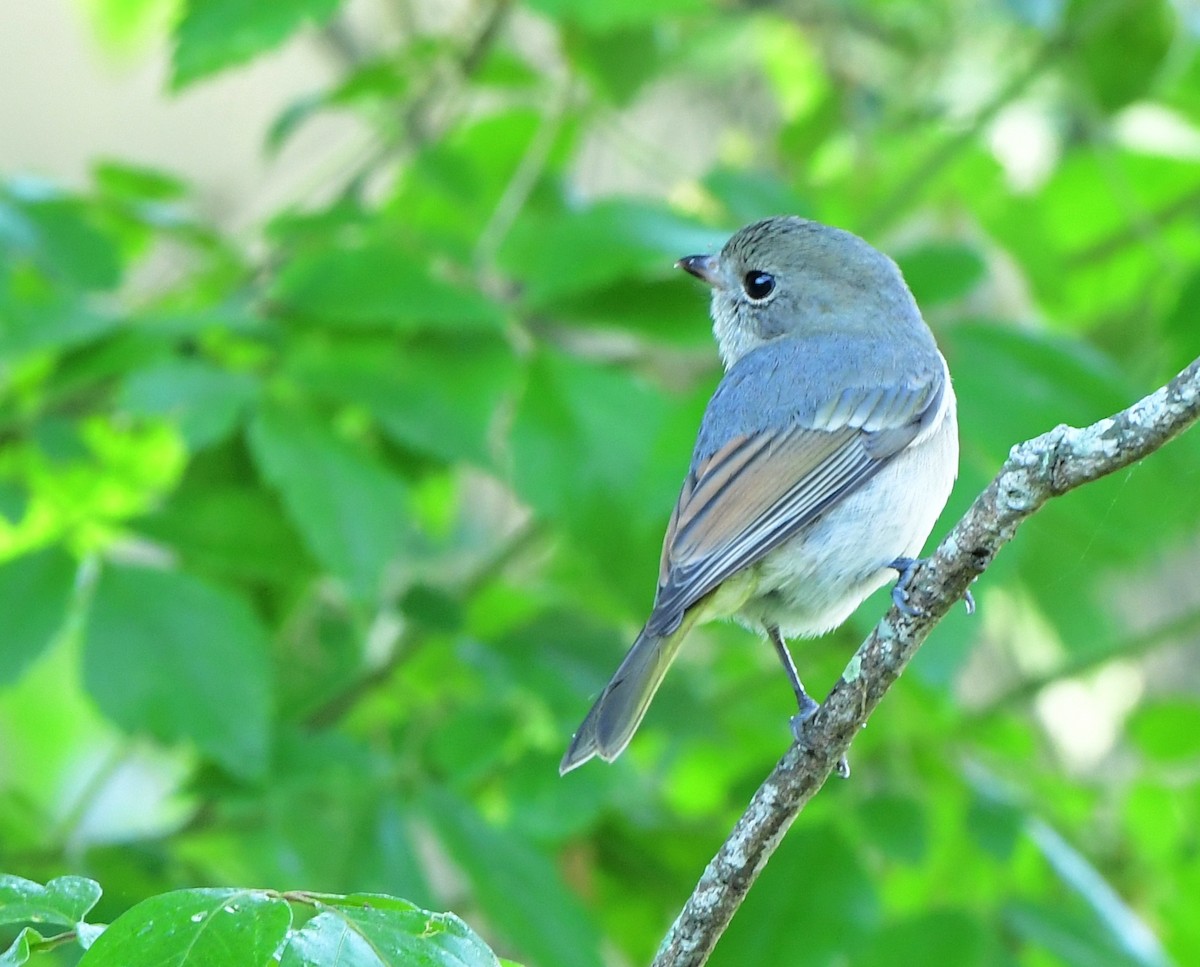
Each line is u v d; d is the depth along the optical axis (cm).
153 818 1384
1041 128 1387
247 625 880
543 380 961
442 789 959
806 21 1391
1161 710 1165
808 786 624
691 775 1244
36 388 1003
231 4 943
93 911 923
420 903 917
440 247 1038
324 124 1530
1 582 874
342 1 948
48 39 1719
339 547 873
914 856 972
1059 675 1152
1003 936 939
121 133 1714
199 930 484
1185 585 1452
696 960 630
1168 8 1218
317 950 479
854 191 1323
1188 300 1066
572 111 1177
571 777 989
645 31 1155
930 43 1400
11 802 1101
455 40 1170
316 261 964
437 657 1140
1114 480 977
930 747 1119
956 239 1324
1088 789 1163
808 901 934
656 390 977
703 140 1518
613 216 973
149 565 891
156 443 1084
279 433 893
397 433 914
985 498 593
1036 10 1171
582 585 1214
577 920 914
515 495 936
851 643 1190
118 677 857
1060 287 1295
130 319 953
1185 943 1124
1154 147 1332
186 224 1064
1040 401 954
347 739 970
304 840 923
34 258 984
